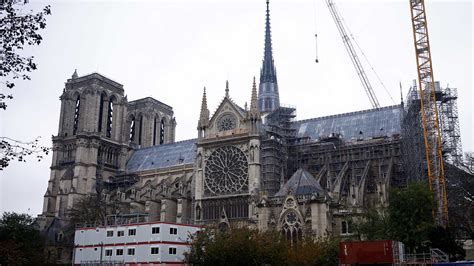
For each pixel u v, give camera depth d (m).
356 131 132.62
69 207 153.38
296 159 130.75
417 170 106.62
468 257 98.38
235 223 105.69
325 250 81.56
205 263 82.88
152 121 195.00
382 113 133.62
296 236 92.00
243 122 126.88
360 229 88.25
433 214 90.88
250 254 79.19
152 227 101.94
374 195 112.25
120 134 178.88
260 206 97.12
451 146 127.56
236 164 124.75
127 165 179.25
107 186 166.00
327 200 94.94
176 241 102.19
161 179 160.38
